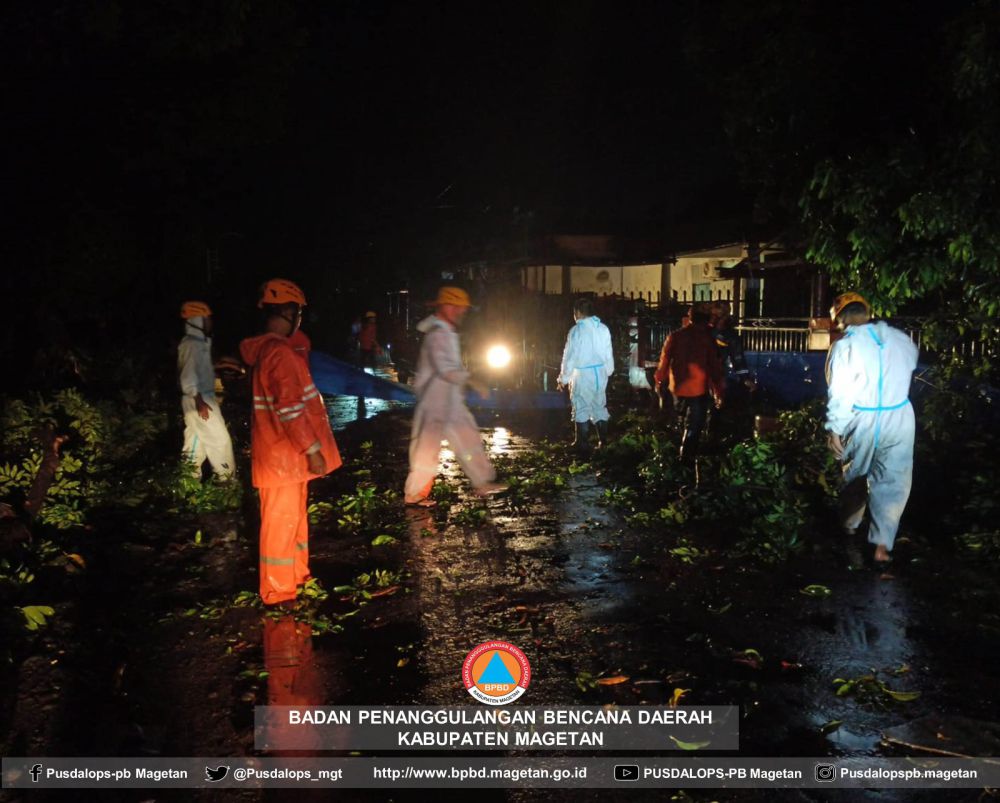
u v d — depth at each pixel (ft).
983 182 21.58
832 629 17.46
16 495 23.62
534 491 29.78
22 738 13.43
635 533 24.53
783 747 13.10
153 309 43.68
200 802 11.90
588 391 36.45
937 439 30.42
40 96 27.35
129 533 24.13
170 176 33.17
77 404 29.01
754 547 22.31
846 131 25.70
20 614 17.15
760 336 48.49
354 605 19.04
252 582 20.54
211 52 28.25
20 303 30.68
